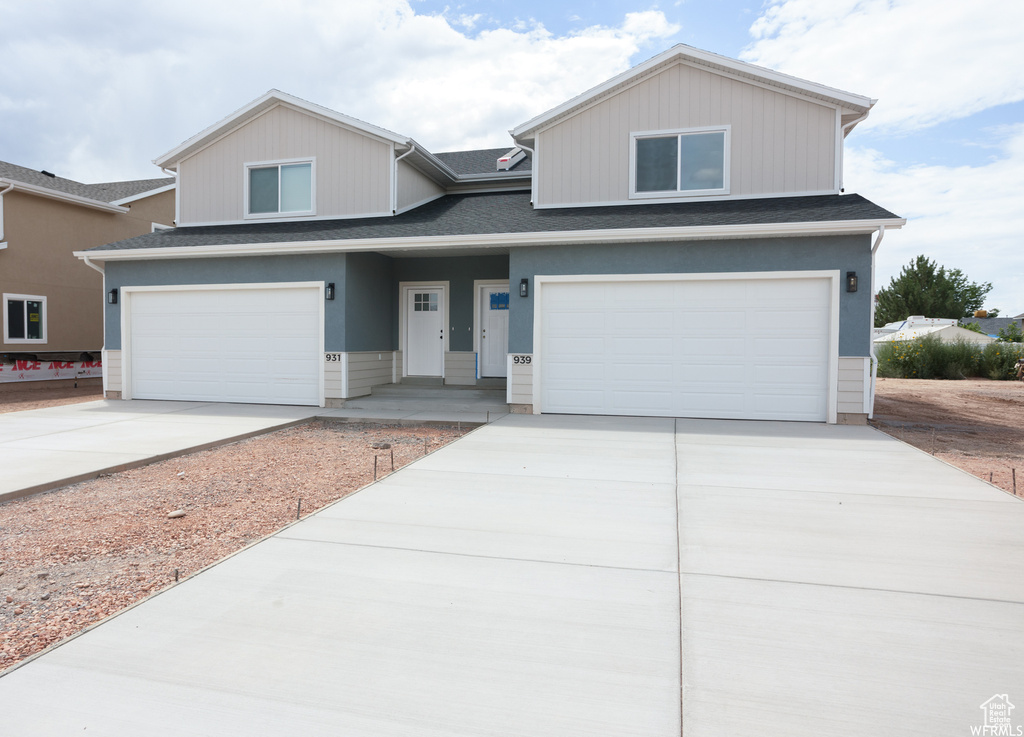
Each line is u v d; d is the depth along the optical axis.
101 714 2.25
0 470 6.24
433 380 13.96
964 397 14.09
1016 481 6.07
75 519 4.88
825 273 9.29
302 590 3.34
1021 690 2.38
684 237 9.54
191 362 12.19
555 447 7.52
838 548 4.00
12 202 15.59
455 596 3.27
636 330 10.09
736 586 3.40
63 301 17.00
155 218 19.91
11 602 3.38
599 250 10.06
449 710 2.27
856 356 9.26
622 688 2.41
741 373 9.74
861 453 7.18
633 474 6.11
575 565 3.71
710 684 2.44
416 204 13.81
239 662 2.61
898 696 2.35
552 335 10.38
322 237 11.27
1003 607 3.12
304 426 9.82
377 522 4.54
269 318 11.73
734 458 6.89
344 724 2.19
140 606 3.13
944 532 4.31
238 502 5.36
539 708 2.28
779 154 10.81
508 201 13.47
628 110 11.45
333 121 12.82
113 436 8.28
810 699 2.33
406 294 14.11
